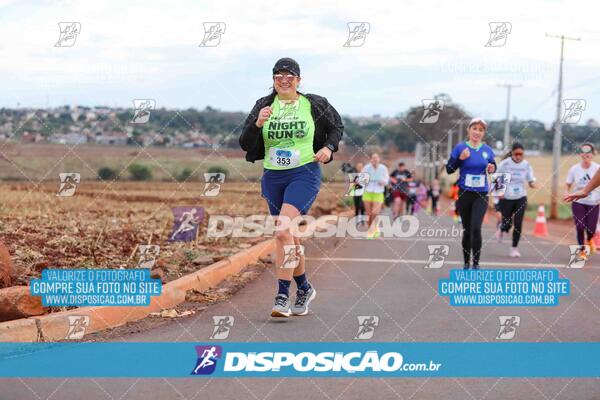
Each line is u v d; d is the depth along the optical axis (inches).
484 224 1113.4
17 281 327.3
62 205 772.6
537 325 303.6
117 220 640.4
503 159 564.7
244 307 335.0
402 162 903.7
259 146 316.2
